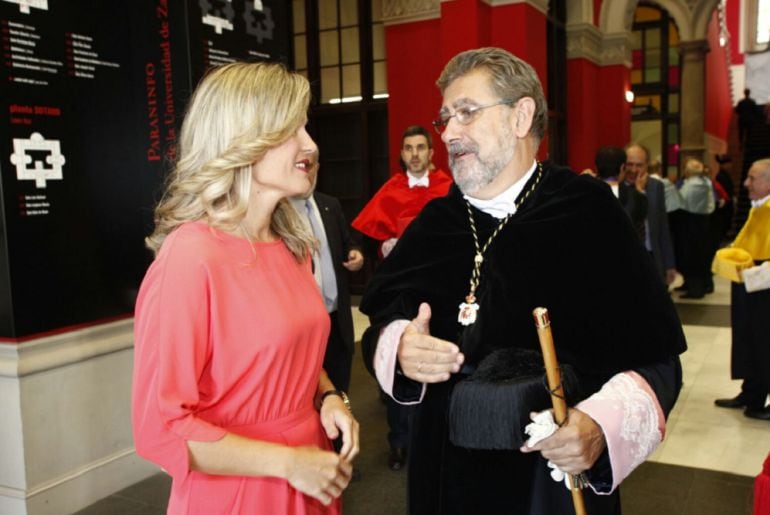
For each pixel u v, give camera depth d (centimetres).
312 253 154
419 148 397
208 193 126
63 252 282
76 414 291
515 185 147
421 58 734
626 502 300
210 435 116
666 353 134
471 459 139
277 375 129
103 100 298
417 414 149
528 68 143
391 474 332
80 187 289
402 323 146
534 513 134
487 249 146
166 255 123
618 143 1016
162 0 298
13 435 271
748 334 398
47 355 277
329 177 840
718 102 1888
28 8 265
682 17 1528
